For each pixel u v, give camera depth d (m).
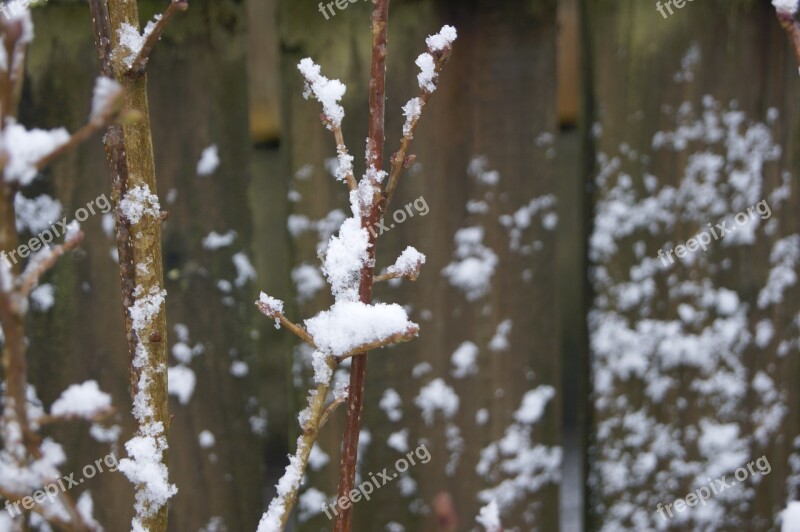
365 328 0.56
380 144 0.56
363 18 0.72
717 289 0.76
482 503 0.77
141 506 0.56
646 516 0.77
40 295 0.72
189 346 0.74
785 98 0.75
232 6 0.72
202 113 0.73
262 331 0.75
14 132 0.46
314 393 0.57
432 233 0.75
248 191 0.73
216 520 0.75
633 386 0.77
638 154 0.75
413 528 0.77
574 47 0.74
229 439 0.75
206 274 0.74
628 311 0.76
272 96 0.73
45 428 0.73
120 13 0.55
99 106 0.46
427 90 0.56
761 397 0.77
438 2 0.73
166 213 0.57
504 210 0.75
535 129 0.75
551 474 0.77
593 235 0.76
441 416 0.76
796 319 0.77
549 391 0.77
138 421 0.57
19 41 0.47
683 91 0.75
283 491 0.55
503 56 0.74
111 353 0.73
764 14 0.75
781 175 0.76
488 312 0.76
